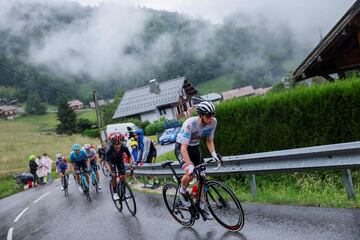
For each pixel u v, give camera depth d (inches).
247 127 398.9
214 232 229.8
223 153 423.5
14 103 7746.1
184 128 218.2
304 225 207.3
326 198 257.4
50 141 2292.1
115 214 354.6
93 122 3292.3
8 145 2161.7
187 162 214.7
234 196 213.3
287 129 369.1
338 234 184.1
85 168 495.2
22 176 964.6
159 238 244.7
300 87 375.9
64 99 3253.0
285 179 364.8
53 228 357.4
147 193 442.9
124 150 344.2
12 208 594.2
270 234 204.8
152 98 2832.2
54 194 649.6
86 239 286.4
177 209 256.5
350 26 415.2
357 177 324.8
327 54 452.4
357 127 327.9
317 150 253.8
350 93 329.1
